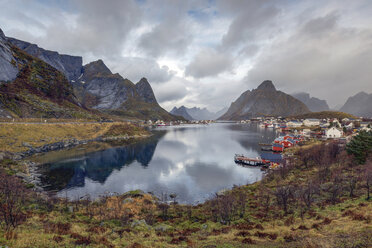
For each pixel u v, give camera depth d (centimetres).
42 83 18600
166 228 2642
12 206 2528
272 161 8456
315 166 6084
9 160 7112
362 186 3572
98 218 2953
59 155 9481
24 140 9681
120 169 7900
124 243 1880
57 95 19212
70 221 2702
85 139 13238
